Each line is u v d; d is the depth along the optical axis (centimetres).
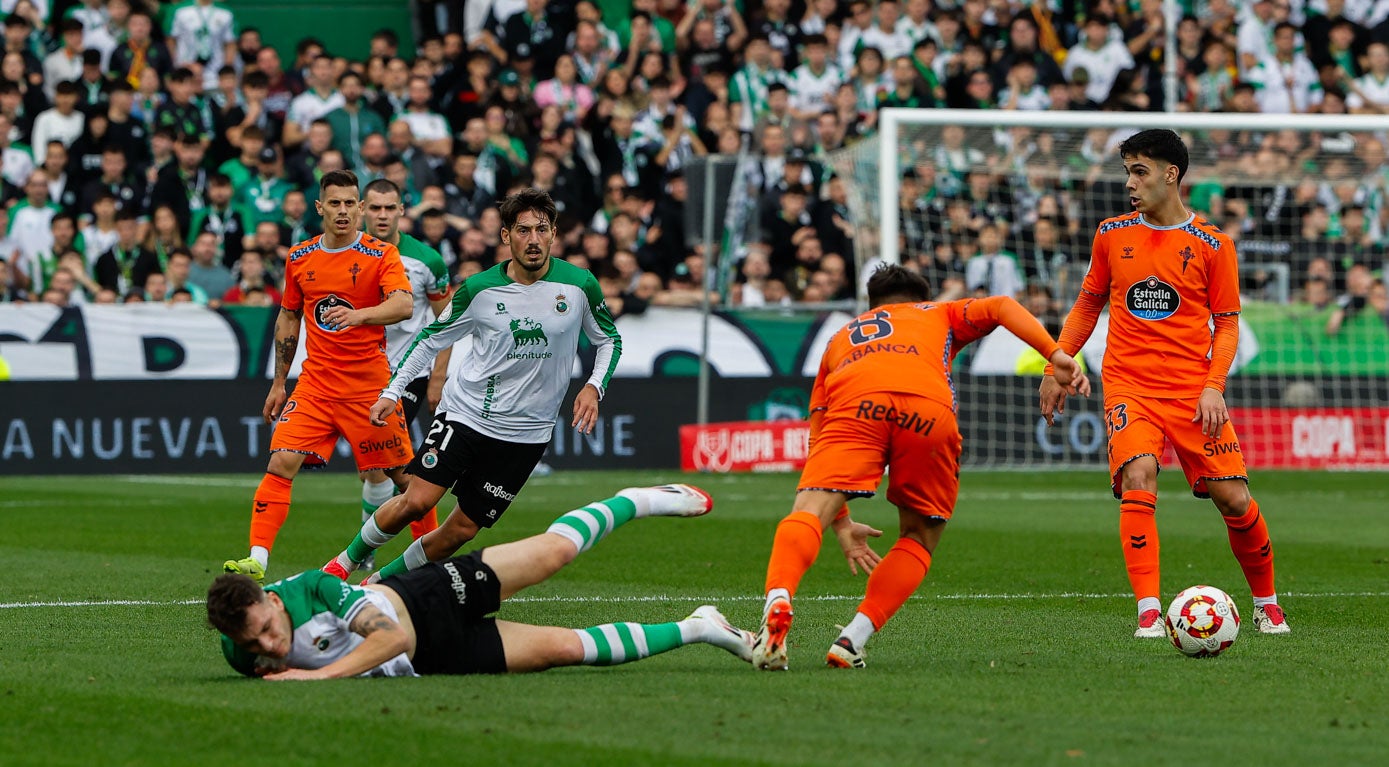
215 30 5578
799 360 4900
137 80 5309
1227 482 1862
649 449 4806
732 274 5053
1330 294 5097
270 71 5422
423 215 4834
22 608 2030
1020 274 5097
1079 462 4959
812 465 1572
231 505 3666
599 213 5334
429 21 6069
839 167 4912
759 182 5184
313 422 2280
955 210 5100
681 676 1508
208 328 4694
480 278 1967
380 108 5278
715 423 4828
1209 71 5856
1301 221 5231
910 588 1586
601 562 2620
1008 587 2320
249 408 4688
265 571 2289
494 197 5081
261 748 1192
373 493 2362
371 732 1240
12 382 4569
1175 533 3152
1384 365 5022
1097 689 1456
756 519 3381
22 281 4881
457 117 5394
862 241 4828
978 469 4909
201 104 5206
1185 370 1870
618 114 5338
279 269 4866
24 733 1247
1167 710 1355
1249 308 4994
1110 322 1927
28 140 5175
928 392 1553
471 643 1478
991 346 4928
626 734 1241
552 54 5581
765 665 1515
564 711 1324
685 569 2525
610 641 1515
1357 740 1239
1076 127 4191
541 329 1964
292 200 4894
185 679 1484
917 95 5553
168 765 1145
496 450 2002
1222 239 1858
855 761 1155
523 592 2233
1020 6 5909
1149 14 5881
